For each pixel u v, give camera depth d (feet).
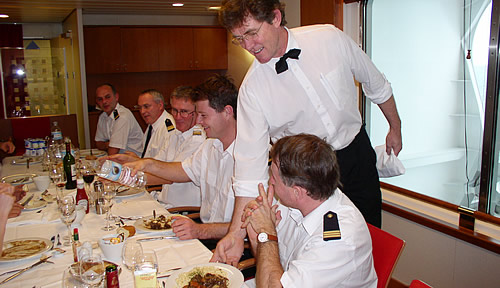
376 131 11.37
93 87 21.88
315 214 4.59
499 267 7.82
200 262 5.40
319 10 11.48
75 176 9.25
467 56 8.90
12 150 14.06
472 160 9.08
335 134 6.14
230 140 7.36
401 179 10.87
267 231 4.75
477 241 8.06
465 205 9.14
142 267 4.53
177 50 22.03
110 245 5.37
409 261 9.70
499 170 8.16
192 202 9.45
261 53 5.31
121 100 22.58
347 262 4.24
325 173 4.40
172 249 5.80
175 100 9.30
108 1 16.40
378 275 5.12
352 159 6.43
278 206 5.71
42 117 15.75
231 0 5.07
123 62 21.11
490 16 8.13
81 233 6.48
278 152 4.54
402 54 10.30
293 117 6.00
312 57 5.84
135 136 14.47
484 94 8.64
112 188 6.92
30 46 18.79
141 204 7.91
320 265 4.16
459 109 9.23
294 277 4.14
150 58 21.57
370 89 6.73
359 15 10.92
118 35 20.81
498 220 8.00
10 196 4.95
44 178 9.16
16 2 15.98
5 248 5.67
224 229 6.53
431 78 9.73
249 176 5.80
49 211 7.52
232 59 22.59
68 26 20.42
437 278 9.08
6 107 17.80
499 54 7.84
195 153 8.57
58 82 18.90
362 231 4.47
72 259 5.50
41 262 5.38
